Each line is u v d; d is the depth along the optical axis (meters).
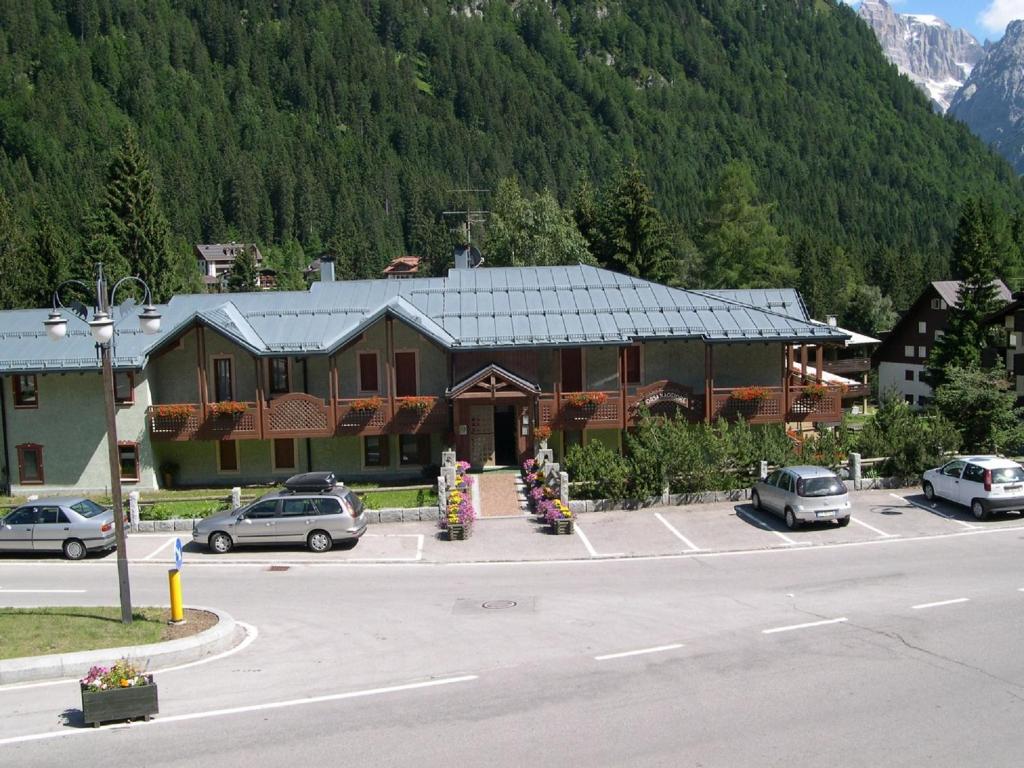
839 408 36.94
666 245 71.31
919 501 30.28
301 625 18.94
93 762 12.21
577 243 66.62
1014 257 88.31
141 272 66.06
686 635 17.45
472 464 36.59
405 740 12.64
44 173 152.88
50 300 63.34
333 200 182.12
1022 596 19.62
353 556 25.58
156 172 160.25
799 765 11.61
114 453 18.48
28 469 36.88
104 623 18.44
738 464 31.88
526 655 16.47
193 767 11.97
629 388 37.62
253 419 35.84
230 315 37.19
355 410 35.88
